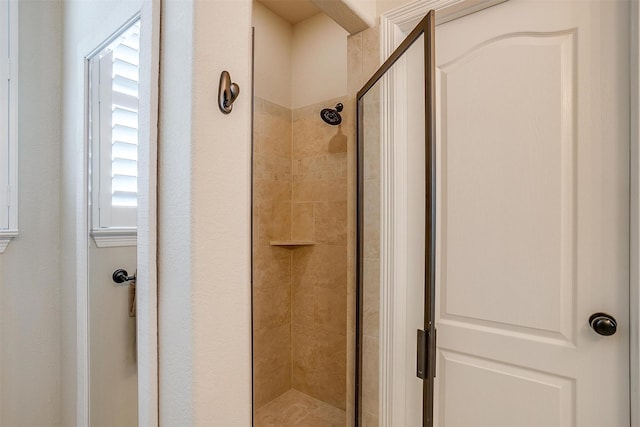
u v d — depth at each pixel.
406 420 1.03
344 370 1.81
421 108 0.93
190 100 0.51
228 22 0.56
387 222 1.13
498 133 1.01
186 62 0.52
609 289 0.85
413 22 1.16
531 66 0.96
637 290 0.79
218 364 0.54
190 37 0.52
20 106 1.12
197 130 0.51
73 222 1.08
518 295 0.97
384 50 1.23
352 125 1.36
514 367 0.98
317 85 1.94
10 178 1.09
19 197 1.11
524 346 0.96
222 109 0.55
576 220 0.89
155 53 0.59
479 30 1.04
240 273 0.58
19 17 1.12
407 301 1.02
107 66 0.91
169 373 0.56
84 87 1.02
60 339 1.17
